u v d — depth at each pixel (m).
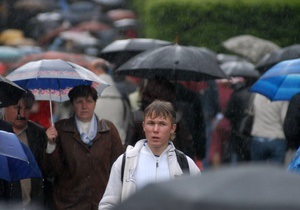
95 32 45.75
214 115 31.84
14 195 16.77
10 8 47.41
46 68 20.16
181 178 6.63
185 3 42.31
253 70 32.59
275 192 6.29
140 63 24.70
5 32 44.88
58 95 20.78
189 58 24.61
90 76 20.28
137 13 48.28
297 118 23.89
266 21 42.44
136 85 30.27
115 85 27.20
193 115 24.34
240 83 33.81
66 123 19.30
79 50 42.53
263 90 22.98
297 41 42.56
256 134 28.17
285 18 42.53
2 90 17.36
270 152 28.17
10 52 37.75
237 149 29.50
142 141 15.54
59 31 45.38
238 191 6.30
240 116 29.33
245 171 6.51
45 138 19.80
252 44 38.81
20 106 19.50
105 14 47.69
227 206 6.20
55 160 19.06
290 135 24.25
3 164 15.79
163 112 15.24
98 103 26.56
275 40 42.53
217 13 42.28
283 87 22.91
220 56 37.91
